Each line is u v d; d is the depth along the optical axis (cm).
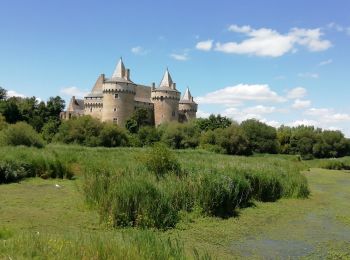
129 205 1698
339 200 2856
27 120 10219
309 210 2367
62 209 1931
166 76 12725
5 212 1806
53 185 2784
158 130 9656
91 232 1530
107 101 11319
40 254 1045
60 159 3306
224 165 2764
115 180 1978
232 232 1734
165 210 1752
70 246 1098
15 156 3194
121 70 11669
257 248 1519
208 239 1603
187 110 13662
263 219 2038
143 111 11462
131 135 9500
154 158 2494
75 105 13438
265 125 9825
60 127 8588
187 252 1388
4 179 2867
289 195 2812
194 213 1980
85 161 3412
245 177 2530
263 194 2623
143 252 1078
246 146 8744
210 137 8869
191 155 5819
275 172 2877
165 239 1505
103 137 8288
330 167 7412
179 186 2030
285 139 10212
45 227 1572
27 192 2450
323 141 10081
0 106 9856
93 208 1916
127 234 1359
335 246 1588
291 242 1628
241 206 2302
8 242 1138
